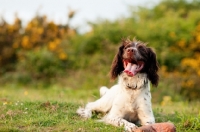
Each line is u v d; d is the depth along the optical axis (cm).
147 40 1819
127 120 848
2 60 1980
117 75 842
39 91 1557
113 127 779
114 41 1844
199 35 1830
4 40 2017
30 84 1794
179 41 1834
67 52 1902
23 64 1862
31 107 895
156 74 833
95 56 1798
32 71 1847
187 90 1667
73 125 773
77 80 1714
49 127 765
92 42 1875
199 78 1694
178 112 962
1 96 1094
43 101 938
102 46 1831
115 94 877
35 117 825
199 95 1664
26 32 2059
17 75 1817
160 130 712
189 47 1841
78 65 1834
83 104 962
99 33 1880
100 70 1734
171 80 1652
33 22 2088
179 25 1911
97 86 1650
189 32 1870
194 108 1095
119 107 831
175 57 1786
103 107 902
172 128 718
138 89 821
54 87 1611
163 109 1050
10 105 910
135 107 827
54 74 1831
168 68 1767
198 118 829
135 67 797
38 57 1855
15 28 2055
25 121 786
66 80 1739
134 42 825
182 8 2259
